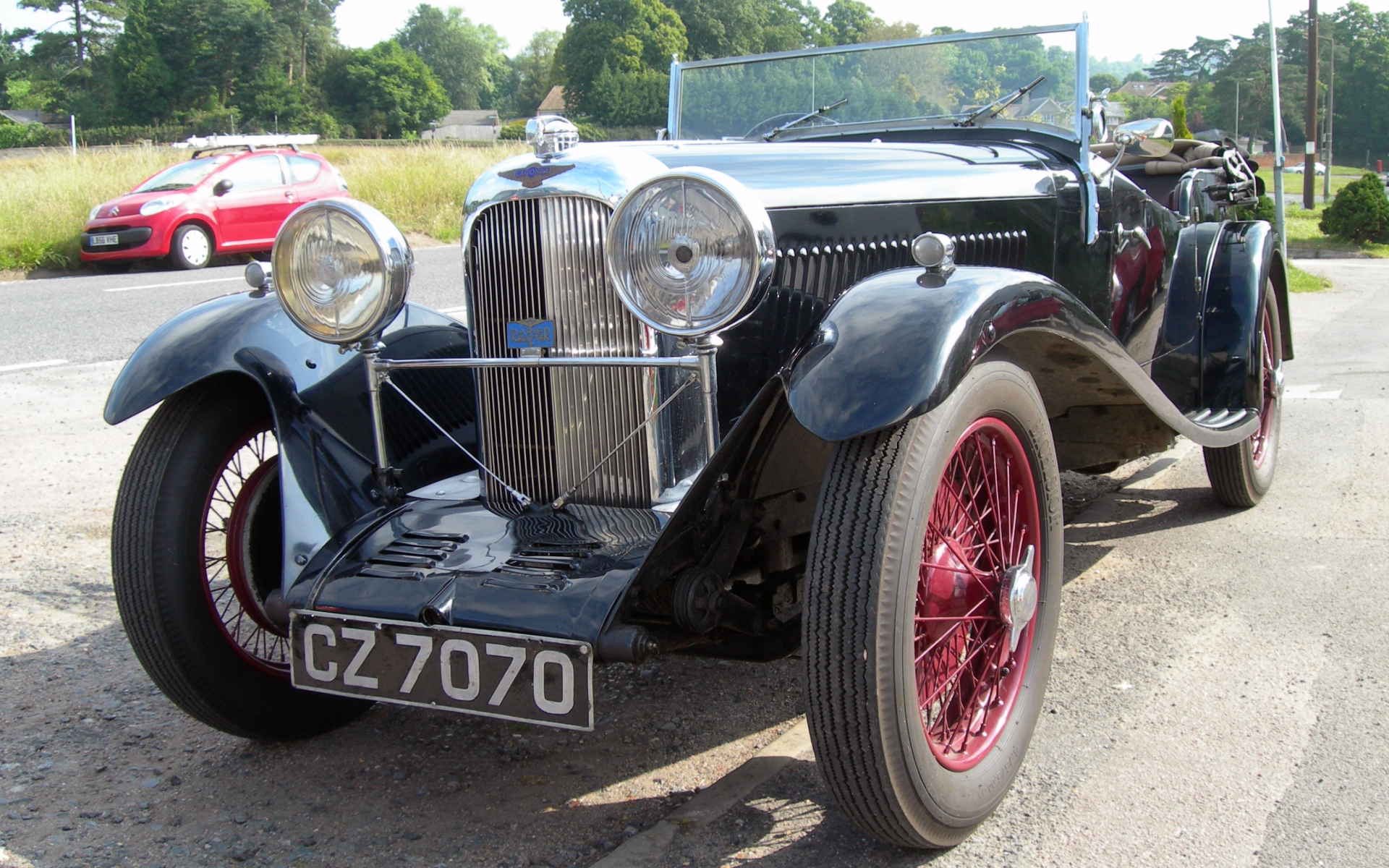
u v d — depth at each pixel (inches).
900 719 73.0
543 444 93.6
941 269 81.7
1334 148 3363.7
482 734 103.0
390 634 81.5
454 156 767.7
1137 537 150.8
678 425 91.7
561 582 79.9
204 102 2844.5
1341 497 164.1
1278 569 135.3
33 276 532.7
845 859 79.4
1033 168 126.0
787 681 113.0
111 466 196.7
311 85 3152.1
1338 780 87.1
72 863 82.0
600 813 88.1
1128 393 107.0
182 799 91.7
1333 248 803.4
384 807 90.0
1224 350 144.4
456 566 85.0
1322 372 271.1
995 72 139.0
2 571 146.9
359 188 682.8
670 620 85.7
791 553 99.0
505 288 91.9
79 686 113.8
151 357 95.8
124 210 523.8
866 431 71.3
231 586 102.1
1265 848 78.3
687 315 79.6
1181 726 97.3
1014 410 84.5
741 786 89.5
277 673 98.9
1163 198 187.8
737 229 76.9
